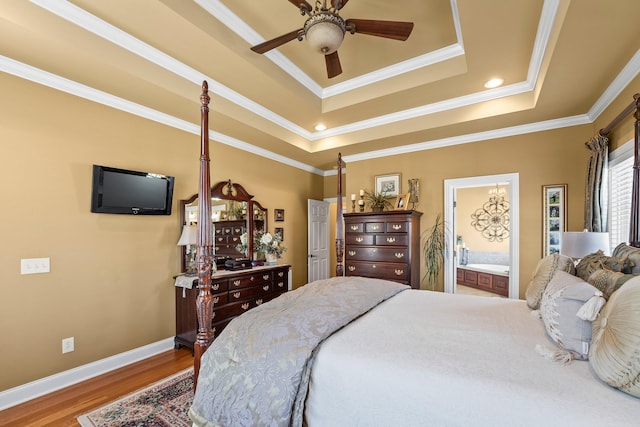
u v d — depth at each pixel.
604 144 2.73
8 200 2.23
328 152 4.65
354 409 1.15
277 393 1.22
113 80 2.47
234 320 1.66
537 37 2.30
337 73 2.36
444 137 3.95
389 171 4.54
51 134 2.44
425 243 4.20
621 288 1.10
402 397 1.08
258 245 4.39
